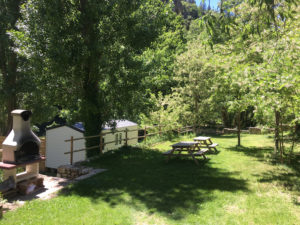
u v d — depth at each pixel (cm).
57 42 1152
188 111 2545
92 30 1252
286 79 642
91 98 1356
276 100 759
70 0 1338
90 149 1348
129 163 1108
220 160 1155
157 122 2000
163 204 650
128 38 1323
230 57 1005
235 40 1057
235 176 894
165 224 544
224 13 418
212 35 443
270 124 1235
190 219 562
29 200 693
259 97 758
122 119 1528
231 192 730
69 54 1155
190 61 2448
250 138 2156
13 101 2119
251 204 640
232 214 585
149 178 878
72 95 1411
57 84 1369
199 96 2555
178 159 1181
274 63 776
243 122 3281
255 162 1113
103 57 1217
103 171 975
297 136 1221
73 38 1238
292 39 727
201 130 3125
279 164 1050
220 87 1392
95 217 582
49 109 2366
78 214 597
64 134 1862
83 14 1243
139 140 2730
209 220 556
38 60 1259
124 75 1311
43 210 620
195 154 1078
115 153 1331
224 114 3394
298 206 625
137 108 1474
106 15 1288
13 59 1981
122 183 826
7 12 1834
